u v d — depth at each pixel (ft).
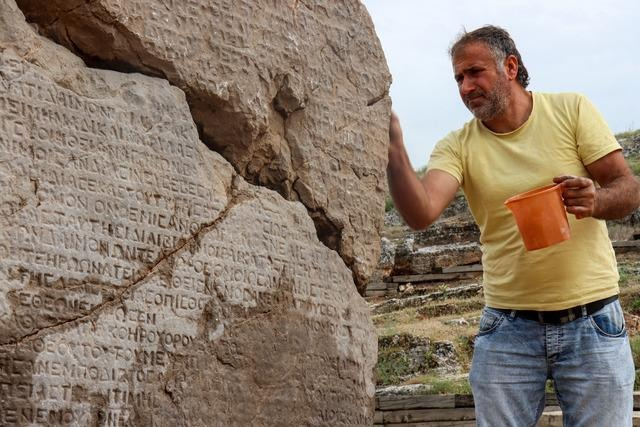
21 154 12.59
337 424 15.67
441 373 42.88
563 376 14.64
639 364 38.24
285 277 15.20
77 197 13.01
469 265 64.34
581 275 14.49
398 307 56.54
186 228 14.07
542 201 13.65
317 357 15.49
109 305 13.15
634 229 67.05
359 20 16.96
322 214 16.10
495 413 14.84
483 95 14.90
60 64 13.21
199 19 14.65
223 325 14.30
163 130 14.01
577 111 14.89
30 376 12.38
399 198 15.29
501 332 14.88
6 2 12.84
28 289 12.46
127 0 13.89
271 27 15.53
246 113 15.05
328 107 16.28
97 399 12.92
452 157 15.47
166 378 13.60
